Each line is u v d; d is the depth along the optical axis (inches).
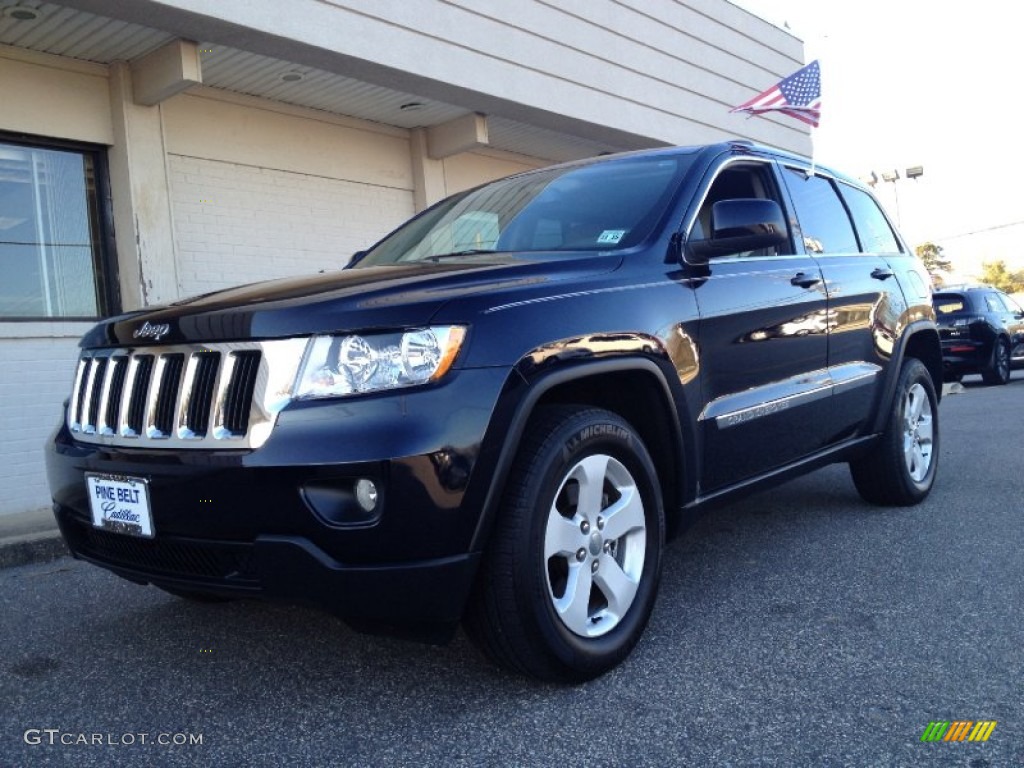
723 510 204.4
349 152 364.2
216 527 98.8
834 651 118.0
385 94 338.6
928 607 133.3
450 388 96.8
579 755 93.0
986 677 108.2
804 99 300.0
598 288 116.1
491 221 151.1
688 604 139.2
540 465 102.9
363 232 369.7
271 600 99.7
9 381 263.1
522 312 105.2
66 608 157.0
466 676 114.8
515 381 100.7
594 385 118.2
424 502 94.2
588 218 139.4
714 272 137.5
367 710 106.2
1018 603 133.3
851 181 201.8
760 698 104.7
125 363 113.6
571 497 110.9
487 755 93.9
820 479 235.9
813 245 170.7
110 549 115.6
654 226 133.0
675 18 457.7
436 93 340.5
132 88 285.7
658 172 146.2
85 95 281.6
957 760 89.4
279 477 94.6
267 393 97.5
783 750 92.4
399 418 94.5
